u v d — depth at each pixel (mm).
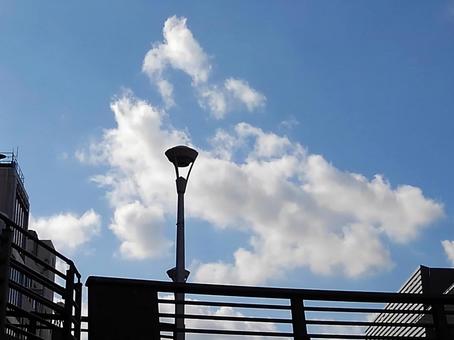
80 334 10656
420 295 10922
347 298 10750
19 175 60969
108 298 9797
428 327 11023
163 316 10117
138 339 9641
